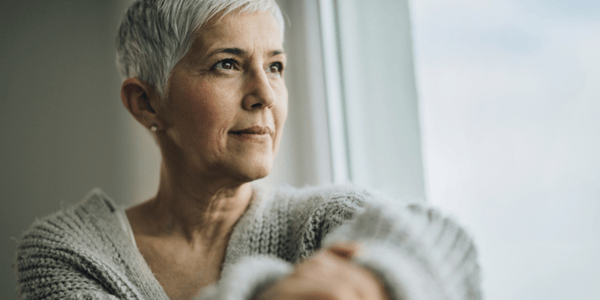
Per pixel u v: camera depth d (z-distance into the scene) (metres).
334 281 0.17
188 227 0.60
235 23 0.54
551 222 0.75
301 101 1.29
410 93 1.03
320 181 1.26
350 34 1.22
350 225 0.29
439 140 0.96
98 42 1.37
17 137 1.33
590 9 0.68
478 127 0.87
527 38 0.78
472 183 0.88
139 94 0.62
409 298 0.19
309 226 0.50
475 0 0.87
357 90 1.20
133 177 1.36
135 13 0.60
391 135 1.10
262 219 0.57
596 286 0.68
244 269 0.20
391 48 1.09
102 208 0.63
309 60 1.29
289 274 0.19
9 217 1.31
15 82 1.34
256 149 0.55
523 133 0.79
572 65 0.71
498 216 0.83
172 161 0.61
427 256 0.24
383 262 0.20
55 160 1.34
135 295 0.53
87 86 1.36
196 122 0.55
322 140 1.27
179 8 0.54
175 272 0.58
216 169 0.56
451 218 0.31
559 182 0.73
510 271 0.80
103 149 1.36
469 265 0.28
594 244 0.68
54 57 1.36
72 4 1.37
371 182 1.16
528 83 0.78
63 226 0.59
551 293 0.74
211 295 0.20
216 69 0.55
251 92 0.54
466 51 0.89
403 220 0.26
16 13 1.35
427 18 0.98
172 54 0.56
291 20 1.31
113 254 0.57
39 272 0.55
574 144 0.71
